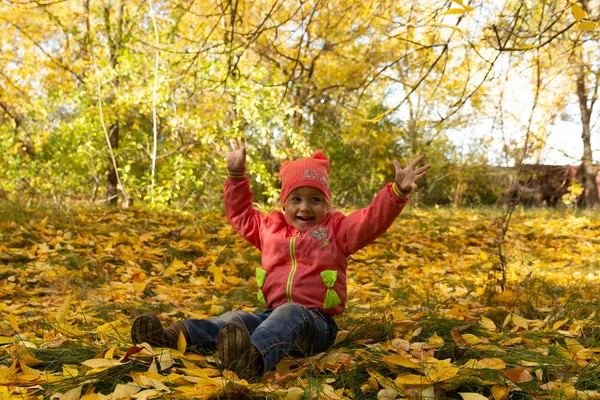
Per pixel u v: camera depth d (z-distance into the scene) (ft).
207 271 18.62
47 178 43.98
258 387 7.23
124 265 18.72
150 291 15.98
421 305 12.80
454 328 9.70
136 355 8.05
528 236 28.66
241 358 7.56
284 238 9.68
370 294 15.72
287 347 8.20
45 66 43.55
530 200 48.91
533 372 8.22
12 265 17.57
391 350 8.63
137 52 40.83
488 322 10.52
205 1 35.76
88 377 7.53
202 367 8.25
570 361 8.48
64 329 9.97
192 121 39.40
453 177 63.21
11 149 42.24
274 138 43.78
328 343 9.33
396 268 20.84
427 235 27.40
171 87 39.68
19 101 44.45
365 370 8.21
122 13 42.37
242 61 36.47
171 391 7.18
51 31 47.65
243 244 22.59
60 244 20.35
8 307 12.76
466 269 20.88
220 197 49.75
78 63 44.45
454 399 7.36
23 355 8.30
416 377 7.30
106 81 38.88
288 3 36.29
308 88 45.32
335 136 53.98
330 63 44.91
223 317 9.04
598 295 14.73
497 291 14.28
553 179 41.98
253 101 36.86
